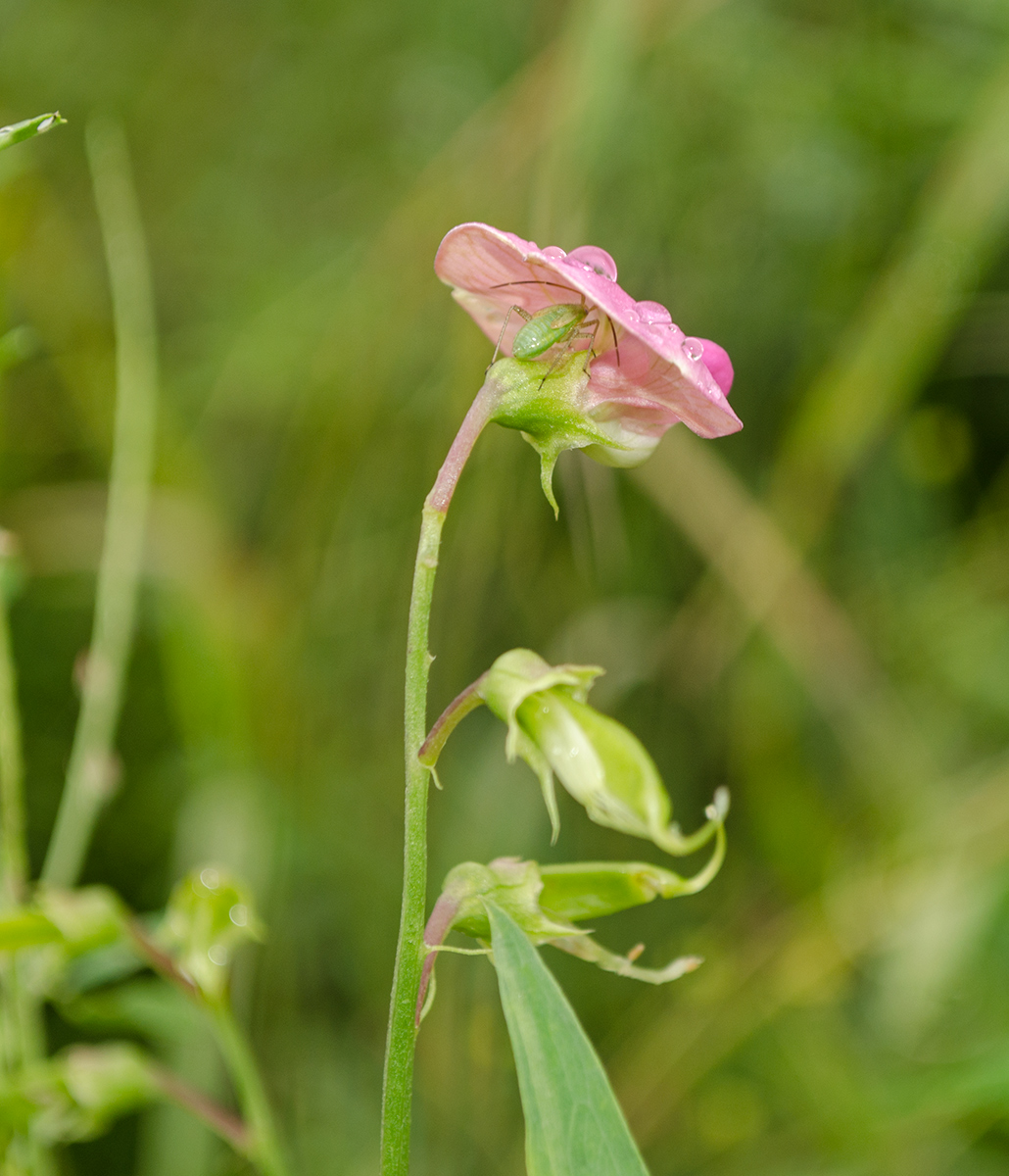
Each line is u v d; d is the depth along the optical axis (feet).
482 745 1.79
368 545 1.69
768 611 1.79
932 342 1.65
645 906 1.90
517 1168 1.62
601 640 1.77
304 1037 1.68
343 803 1.74
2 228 1.67
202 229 2.25
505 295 0.98
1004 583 1.97
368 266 1.67
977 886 1.66
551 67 1.55
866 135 1.88
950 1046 1.63
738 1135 1.71
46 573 1.93
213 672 1.64
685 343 0.95
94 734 1.20
